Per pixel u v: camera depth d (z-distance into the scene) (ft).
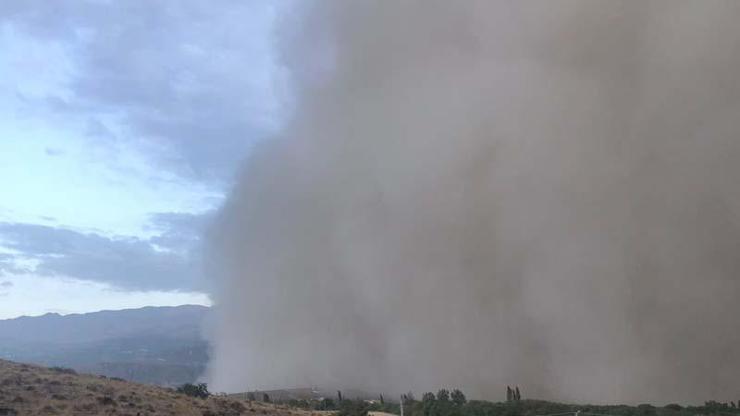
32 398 60.29
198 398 79.71
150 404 67.00
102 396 65.36
